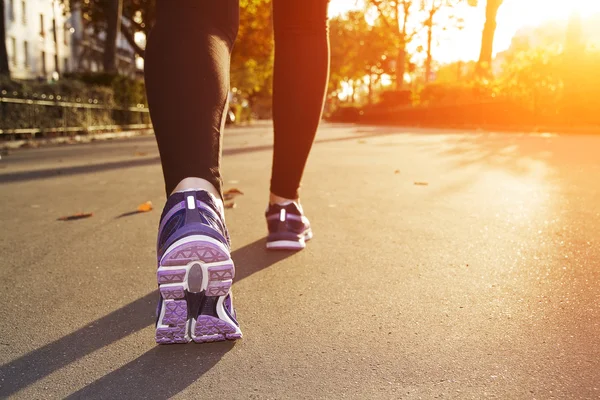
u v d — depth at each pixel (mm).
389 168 6723
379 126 28469
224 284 1377
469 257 2547
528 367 1426
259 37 24641
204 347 1554
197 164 1445
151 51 1521
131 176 5969
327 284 2133
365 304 1909
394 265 2408
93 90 15758
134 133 18266
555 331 1670
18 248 2785
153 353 1520
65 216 3629
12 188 5098
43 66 43125
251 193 4656
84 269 2387
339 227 3227
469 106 23266
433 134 17109
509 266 2398
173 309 1379
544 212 3730
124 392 1303
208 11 1556
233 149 10336
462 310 1850
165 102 1462
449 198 4359
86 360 1481
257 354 1507
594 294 2020
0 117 11641
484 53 25344
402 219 3480
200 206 1371
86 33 49906
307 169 6594
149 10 25016
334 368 1421
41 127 13039
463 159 7992
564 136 15344
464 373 1393
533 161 7570
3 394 1302
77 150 10398
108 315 1824
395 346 1559
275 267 2369
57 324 1748
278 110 2430
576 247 2742
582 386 1325
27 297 2020
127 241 2924
